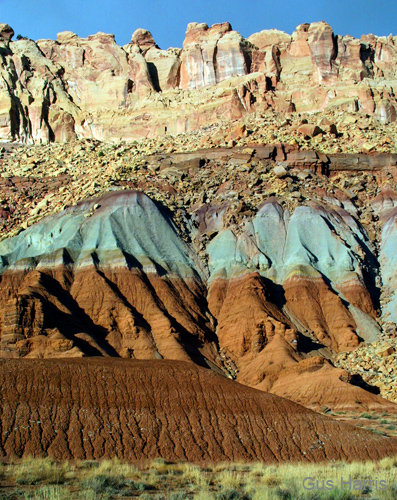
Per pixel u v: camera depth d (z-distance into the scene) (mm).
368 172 101188
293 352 67062
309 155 100062
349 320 74250
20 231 87438
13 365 40625
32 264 75625
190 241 85500
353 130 113250
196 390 42719
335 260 82062
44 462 32781
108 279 74625
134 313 71000
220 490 29141
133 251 79438
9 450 35031
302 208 88000
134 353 66312
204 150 103125
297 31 136875
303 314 75312
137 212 83375
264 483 31203
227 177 95938
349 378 59812
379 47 141125
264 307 73438
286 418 42312
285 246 84375
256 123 113438
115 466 33406
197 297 77250
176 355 65562
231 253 82438
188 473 32594
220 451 38625
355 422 50125
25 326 63219
